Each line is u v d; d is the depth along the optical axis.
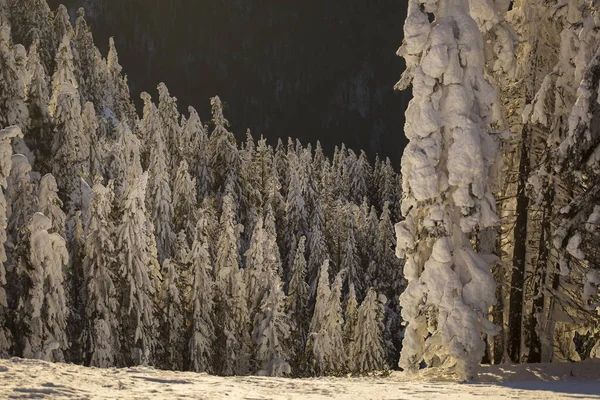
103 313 31.70
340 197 93.44
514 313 19.62
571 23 19.45
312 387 10.24
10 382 7.44
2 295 28.27
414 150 17.31
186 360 35.22
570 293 19.55
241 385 9.73
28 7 83.25
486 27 19.61
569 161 17.11
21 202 32.19
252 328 38.88
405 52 18.19
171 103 65.06
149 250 35.06
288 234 63.88
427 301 16.91
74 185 45.03
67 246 34.88
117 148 54.72
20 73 49.53
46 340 28.14
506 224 21.86
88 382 8.32
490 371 16.72
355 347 39.69
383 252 69.19
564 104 19.25
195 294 35.44
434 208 17.16
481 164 17.00
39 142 47.12
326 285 41.44
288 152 92.50
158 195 47.78
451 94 17.27
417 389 10.80
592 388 11.43
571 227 16.95
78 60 84.88
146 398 7.21
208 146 65.38
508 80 20.84
